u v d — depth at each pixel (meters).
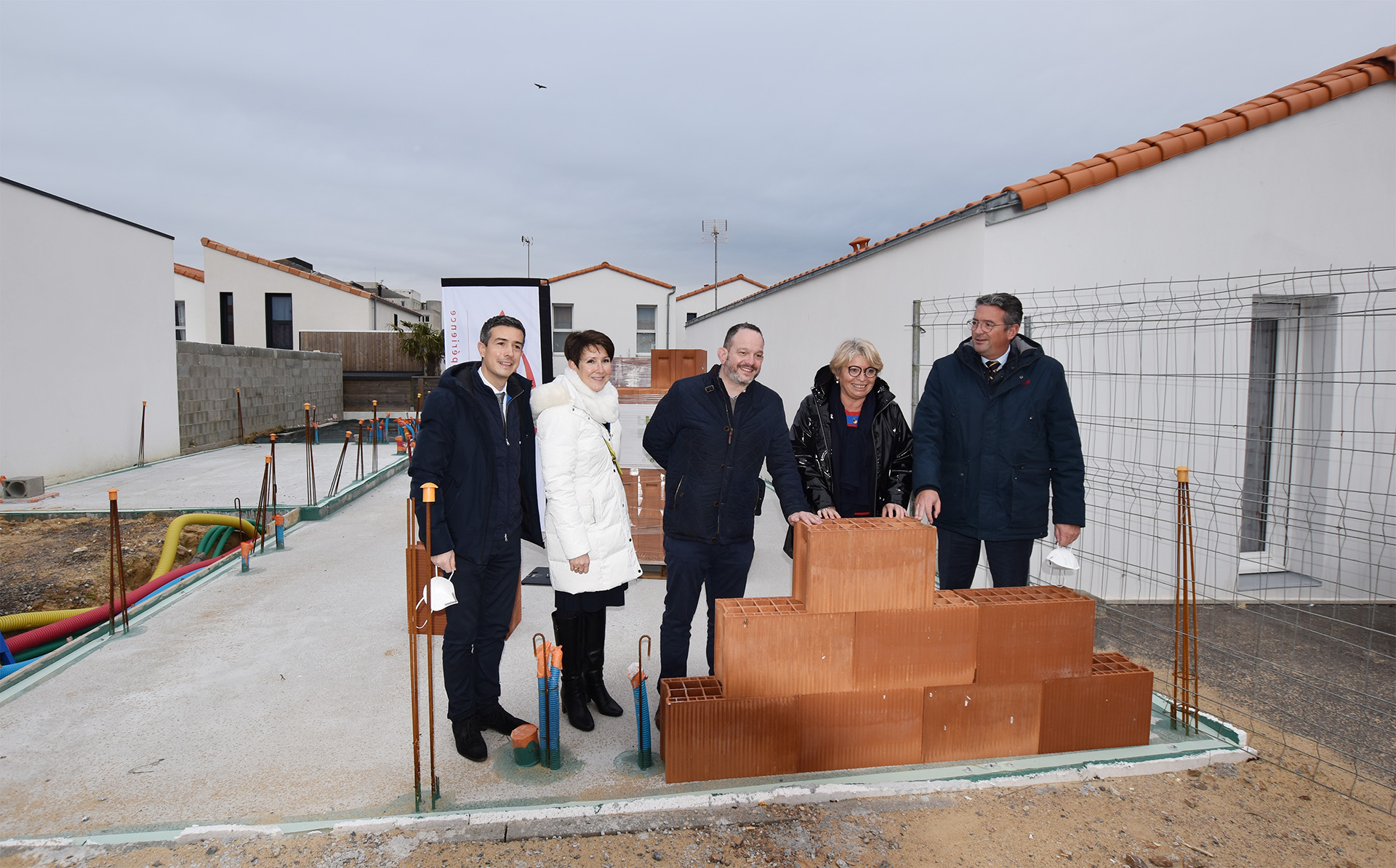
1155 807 2.40
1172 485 4.88
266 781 2.51
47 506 7.46
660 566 5.14
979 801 2.40
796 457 3.13
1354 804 2.46
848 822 2.27
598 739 2.83
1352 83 4.86
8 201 8.24
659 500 5.13
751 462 2.86
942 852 2.14
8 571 5.76
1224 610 4.75
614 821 2.24
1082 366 4.63
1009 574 3.11
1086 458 4.69
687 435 2.82
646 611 4.45
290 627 4.14
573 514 2.72
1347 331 4.99
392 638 3.96
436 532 2.50
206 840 2.14
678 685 2.63
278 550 5.96
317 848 2.11
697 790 2.44
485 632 2.78
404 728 2.91
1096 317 4.60
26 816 2.29
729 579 2.96
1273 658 3.92
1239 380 4.89
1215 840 2.23
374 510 7.71
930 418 3.17
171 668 3.53
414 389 20.61
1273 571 5.13
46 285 8.77
